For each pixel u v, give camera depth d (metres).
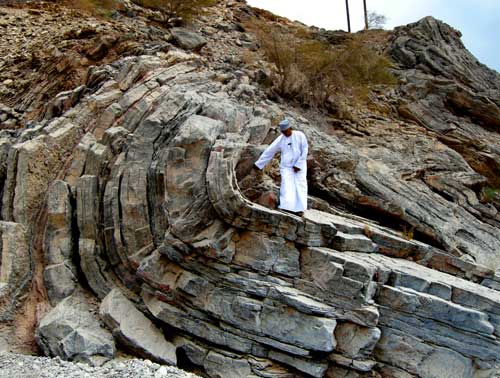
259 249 7.83
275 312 7.59
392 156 14.06
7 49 15.65
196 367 8.11
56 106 11.62
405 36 21.25
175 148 8.14
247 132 9.62
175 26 19.12
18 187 9.30
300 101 15.48
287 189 8.23
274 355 7.68
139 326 8.12
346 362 7.64
